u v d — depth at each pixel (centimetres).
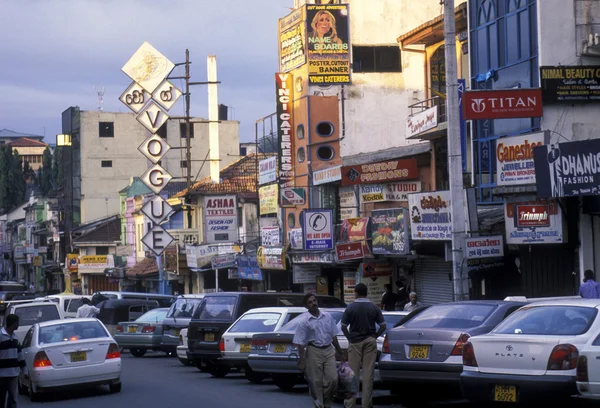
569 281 2150
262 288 4512
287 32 4122
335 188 3725
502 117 2161
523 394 1147
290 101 4078
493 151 2458
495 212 2417
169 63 4934
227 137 8475
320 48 3941
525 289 2288
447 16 1931
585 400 1112
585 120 2242
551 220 2136
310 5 3950
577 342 1131
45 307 2892
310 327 1415
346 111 3931
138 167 8875
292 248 3741
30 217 12094
